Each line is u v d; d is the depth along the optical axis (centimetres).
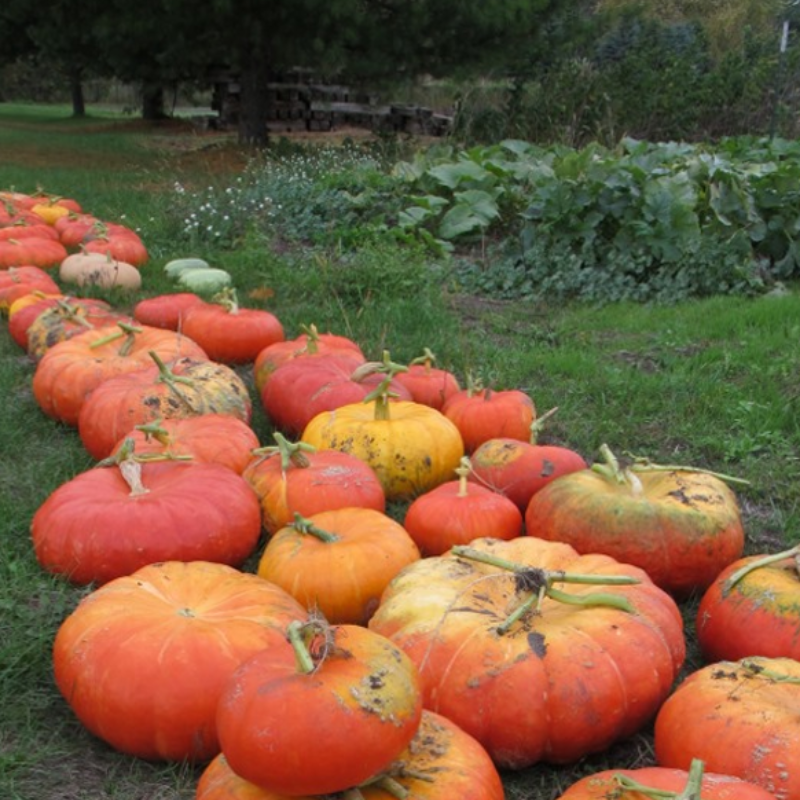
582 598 134
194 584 143
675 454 235
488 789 109
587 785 106
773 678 123
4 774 127
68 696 131
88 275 372
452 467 206
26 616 156
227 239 470
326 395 228
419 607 135
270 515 180
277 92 1000
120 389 218
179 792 126
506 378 282
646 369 303
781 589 144
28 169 720
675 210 412
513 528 177
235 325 285
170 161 758
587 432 245
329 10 654
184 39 695
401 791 105
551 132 746
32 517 192
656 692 131
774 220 445
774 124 749
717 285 401
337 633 109
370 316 337
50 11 732
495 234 470
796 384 279
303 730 99
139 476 172
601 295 393
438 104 1086
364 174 518
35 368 288
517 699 125
